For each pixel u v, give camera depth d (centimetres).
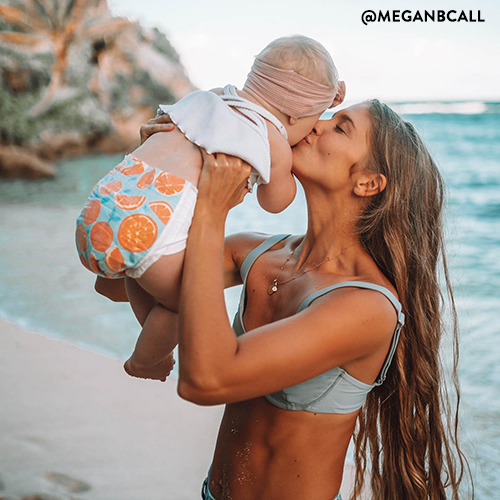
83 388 431
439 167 213
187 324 134
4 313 612
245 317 181
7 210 1273
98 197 153
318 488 158
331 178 171
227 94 174
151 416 393
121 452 347
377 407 191
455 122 3125
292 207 1283
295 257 182
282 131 173
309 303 153
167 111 169
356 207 173
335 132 174
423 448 184
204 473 327
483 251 795
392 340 157
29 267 790
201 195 150
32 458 337
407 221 171
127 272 154
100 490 307
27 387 430
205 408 409
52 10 2122
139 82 2492
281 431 156
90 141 2277
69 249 896
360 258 171
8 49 1997
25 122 2039
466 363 448
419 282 174
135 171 155
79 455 340
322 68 175
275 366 135
